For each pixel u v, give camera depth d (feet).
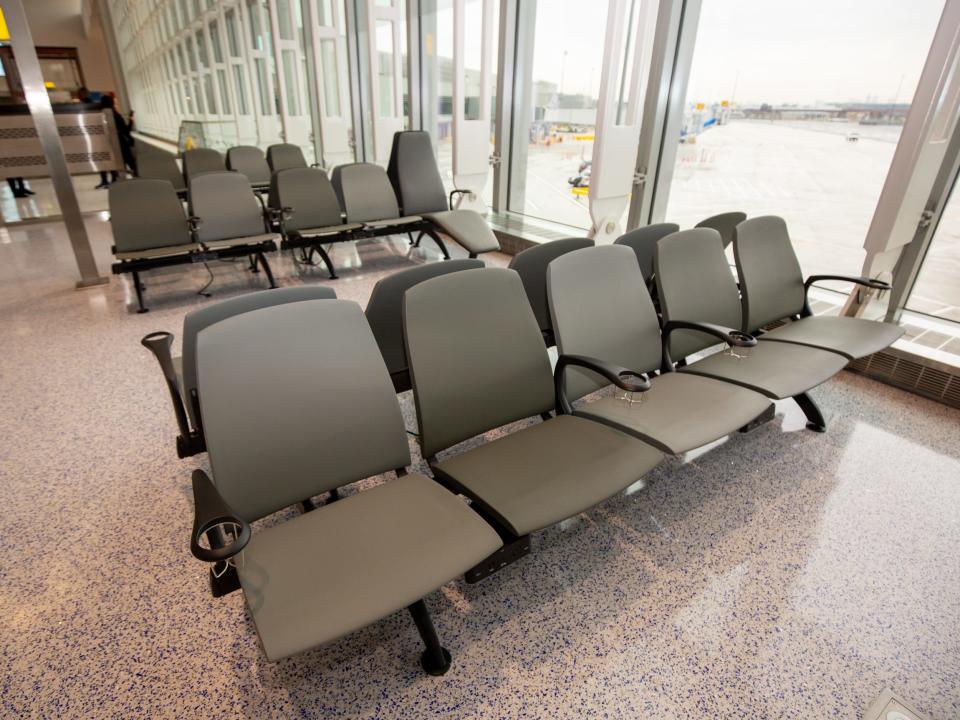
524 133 17.75
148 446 7.55
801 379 6.35
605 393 9.27
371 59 19.58
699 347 7.36
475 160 16.87
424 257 17.17
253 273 15.61
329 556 3.82
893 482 6.89
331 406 4.55
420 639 4.78
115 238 12.46
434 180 16.12
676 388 6.15
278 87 24.23
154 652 4.62
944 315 10.03
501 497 4.41
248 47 26.94
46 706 4.17
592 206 11.87
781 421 8.29
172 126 43.24
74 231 13.85
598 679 4.41
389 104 23.84
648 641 4.73
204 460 7.27
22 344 10.81
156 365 9.96
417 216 15.69
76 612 4.99
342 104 23.99
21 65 12.27
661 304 6.96
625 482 4.68
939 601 5.17
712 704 4.22
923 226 9.40
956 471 7.13
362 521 4.17
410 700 4.25
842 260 11.21
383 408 4.81
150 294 13.85
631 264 6.71
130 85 54.29
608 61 10.59
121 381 9.37
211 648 4.67
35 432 7.85
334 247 18.44
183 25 33.78
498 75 16.97
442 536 4.02
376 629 4.87
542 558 5.64
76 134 25.31
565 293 5.99
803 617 4.98
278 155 19.88
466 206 17.30
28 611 4.99
